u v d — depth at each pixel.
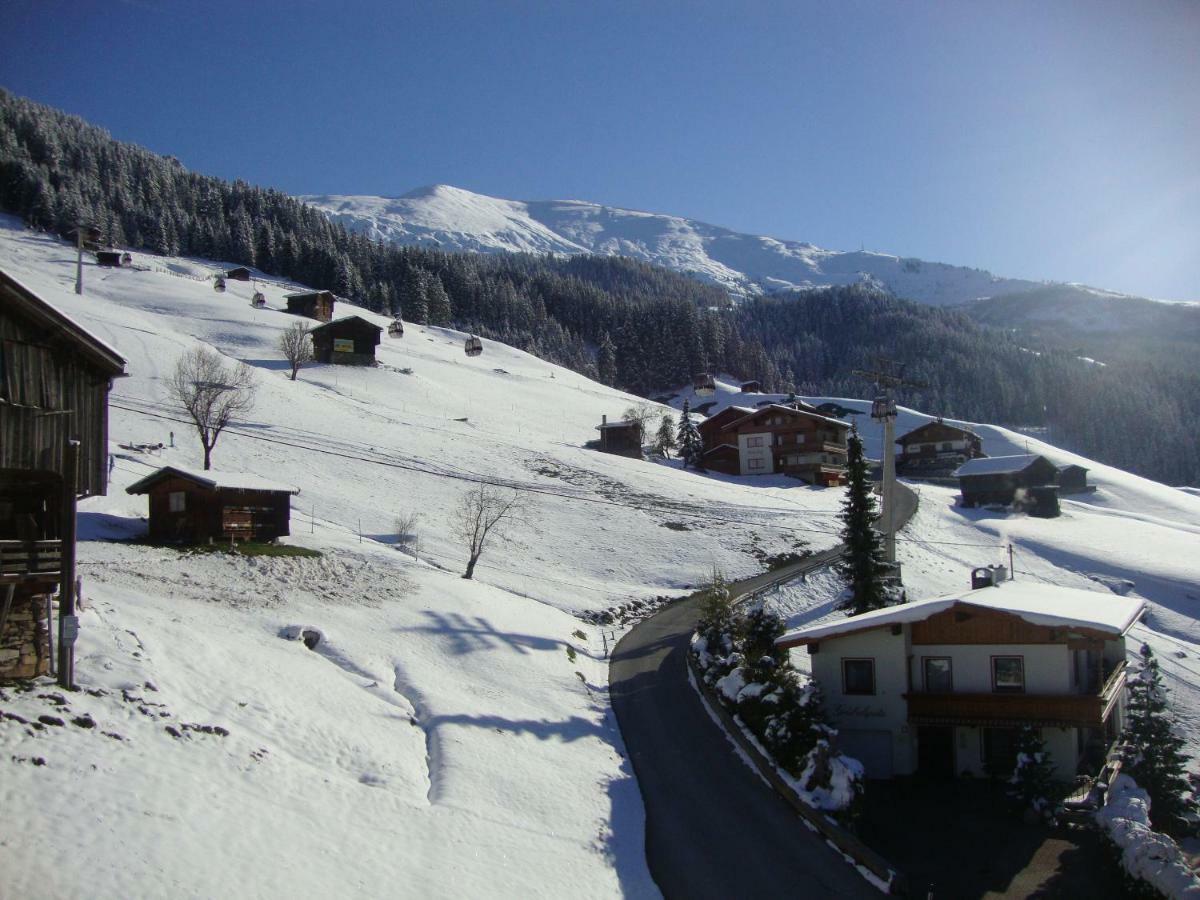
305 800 18.53
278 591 33.97
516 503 60.09
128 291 120.19
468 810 21.08
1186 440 194.38
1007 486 80.44
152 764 17.28
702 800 25.19
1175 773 28.59
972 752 29.70
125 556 34.38
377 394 89.81
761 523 64.69
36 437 20.12
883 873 20.94
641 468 78.19
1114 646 35.47
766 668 30.92
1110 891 21.27
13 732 16.48
